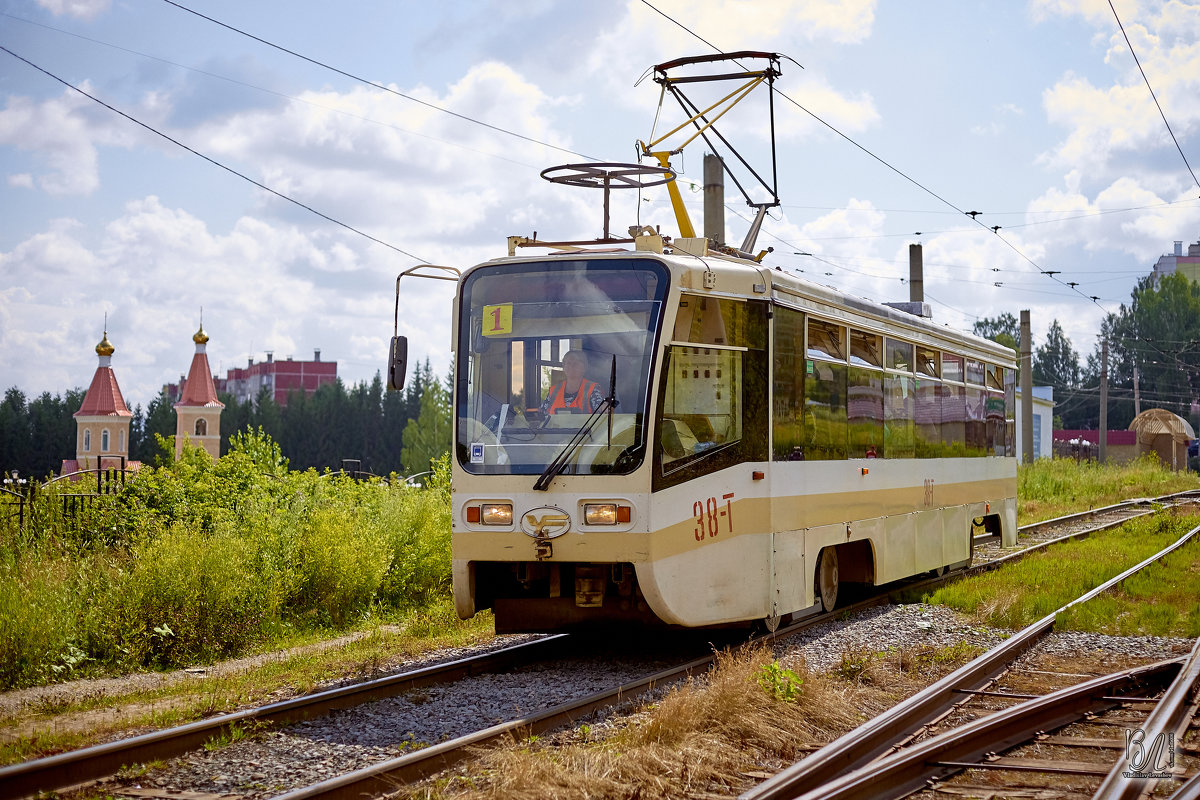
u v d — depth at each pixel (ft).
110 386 230.27
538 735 22.24
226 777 19.88
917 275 101.09
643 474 28.71
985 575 47.67
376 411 407.03
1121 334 346.33
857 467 38.81
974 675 27.27
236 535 40.93
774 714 22.74
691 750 20.35
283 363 495.82
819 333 36.27
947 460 48.65
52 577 34.99
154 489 45.70
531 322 30.45
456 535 30.17
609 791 18.44
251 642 36.58
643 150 48.52
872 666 29.04
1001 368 57.77
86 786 19.24
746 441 31.91
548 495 29.27
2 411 361.92
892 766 18.90
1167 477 128.47
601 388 29.45
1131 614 37.68
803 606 34.50
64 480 47.09
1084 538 67.36
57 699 27.63
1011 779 19.53
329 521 43.70
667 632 36.19
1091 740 21.72
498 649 34.09
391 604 44.62
